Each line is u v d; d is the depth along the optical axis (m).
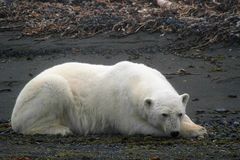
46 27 44.53
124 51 38.94
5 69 36.72
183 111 22.97
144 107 23.09
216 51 37.66
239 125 25.91
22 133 24.34
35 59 38.47
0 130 25.23
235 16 40.88
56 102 24.05
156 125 23.06
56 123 24.20
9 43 42.22
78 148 21.19
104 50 39.34
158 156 19.55
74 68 24.83
